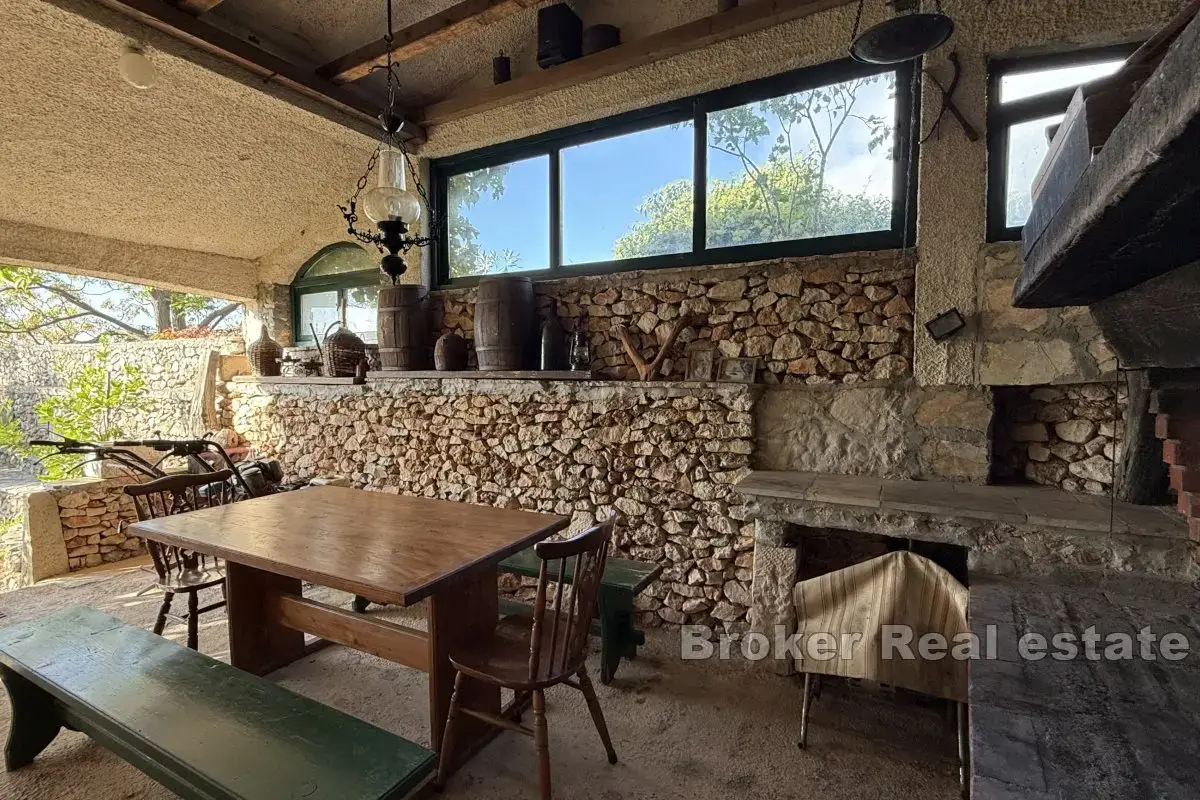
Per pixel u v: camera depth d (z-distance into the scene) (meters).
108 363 6.61
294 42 3.31
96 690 1.63
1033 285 1.40
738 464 2.83
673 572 3.00
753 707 2.28
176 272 4.66
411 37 2.97
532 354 3.49
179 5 2.60
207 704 1.57
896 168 2.62
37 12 2.35
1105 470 2.31
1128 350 1.60
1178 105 0.62
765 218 2.94
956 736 2.10
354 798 1.22
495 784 1.87
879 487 2.43
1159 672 1.39
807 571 2.79
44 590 3.49
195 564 2.73
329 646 2.78
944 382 2.47
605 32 3.18
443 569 1.72
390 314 3.83
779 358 2.83
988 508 2.09
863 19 2.55
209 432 4.76
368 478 4.18
